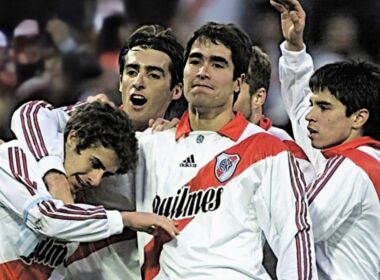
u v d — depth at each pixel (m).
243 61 13.08
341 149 13.76
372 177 13.41
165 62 14.38
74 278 13.97
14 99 30.30
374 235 13.57
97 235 12.58
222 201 12.82
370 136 14.07
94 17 32.09
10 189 12.69
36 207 12.52
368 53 30.53
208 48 12.88
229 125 13.16
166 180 13.17
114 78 30.86
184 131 13.33
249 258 12.70
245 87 14.52
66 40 31.38
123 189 13.74
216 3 31.61
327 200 13.17
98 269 14.03
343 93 13.79
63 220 12.48
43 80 30.73
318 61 30.20
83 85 30.78
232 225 12.76
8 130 29.09
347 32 30.58
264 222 12.83
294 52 15.48
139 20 31.98
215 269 12.60
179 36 31.31
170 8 32.09
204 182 12.96
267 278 12.81
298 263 12.32
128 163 12.86
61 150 13.10
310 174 14.38
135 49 14.43
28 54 31.06
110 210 13.47
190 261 12.72
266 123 15.17
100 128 12.63
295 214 12.56
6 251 13.02
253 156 12.90
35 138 13.18
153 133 13.67
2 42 31.16
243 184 12.83
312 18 30.69
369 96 13.86
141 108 14.41
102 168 12.74
